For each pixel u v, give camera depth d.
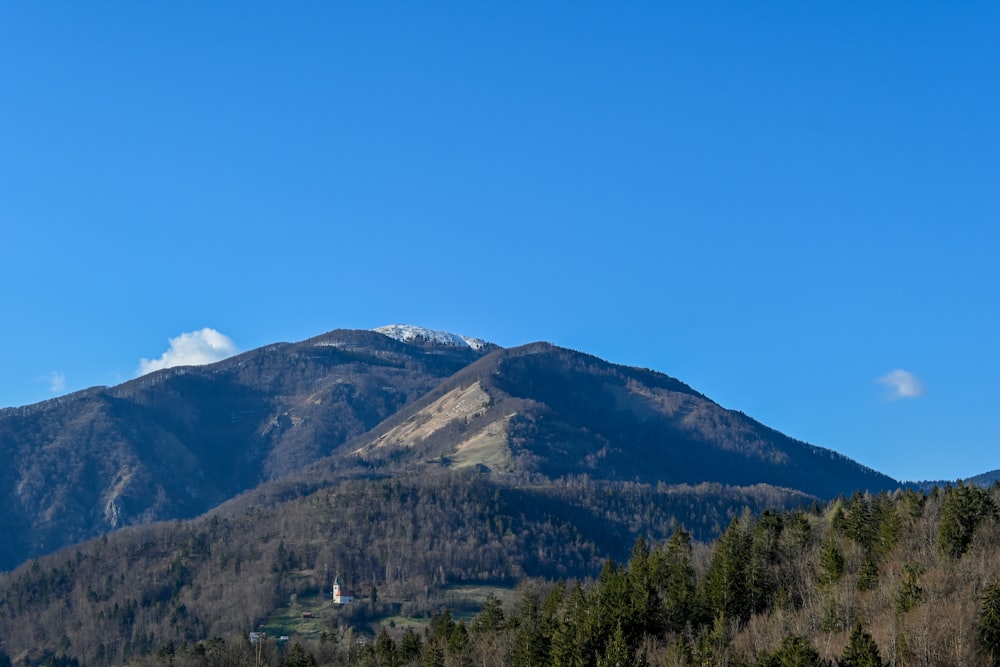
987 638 182.75
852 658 174.88
